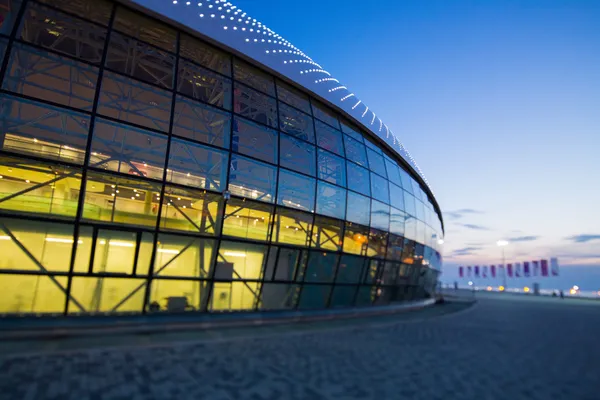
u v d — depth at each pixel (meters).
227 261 13.29
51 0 11.94
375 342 11.55
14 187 14.41
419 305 24.39
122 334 10.59
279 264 14.48
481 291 72.06
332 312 16.28
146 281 11.52
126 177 11.04
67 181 15.23
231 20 15.16
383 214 19.48
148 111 17.09
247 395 6.27
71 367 7.35
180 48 14.21
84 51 16.20
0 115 10.68
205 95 17.75
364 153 19.34
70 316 10.14
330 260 16.23
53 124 15.43
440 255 34.00
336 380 7.36
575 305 37.31
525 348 11.65
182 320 11.69
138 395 6.02
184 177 16.44
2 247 10.26
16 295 9.87
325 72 19.20
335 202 16.53
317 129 16.97
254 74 15.57
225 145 13.73
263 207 13.88
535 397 6.82
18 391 5.91
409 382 7.45
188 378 7.02
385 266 19.66
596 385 7.69
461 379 7.81
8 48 9.79
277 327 13.45
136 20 12.86
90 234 10.70
